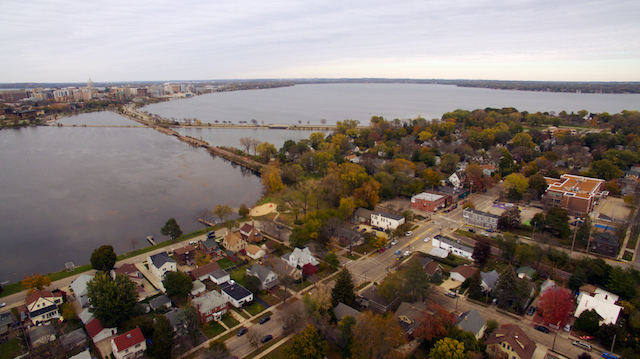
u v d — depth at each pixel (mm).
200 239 124312
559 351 70062
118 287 79125
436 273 97625
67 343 72375
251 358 69625
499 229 127375
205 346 73375
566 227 118188
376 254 112000
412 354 69500
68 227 141000
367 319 67500
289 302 88062
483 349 69438
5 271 111500
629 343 70312
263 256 110438
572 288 90500
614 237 108000
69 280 100375
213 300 83188
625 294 85375
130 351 69625
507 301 84562
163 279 96625
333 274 100500
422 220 137500
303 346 66250
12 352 71500
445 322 71500
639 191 148125
